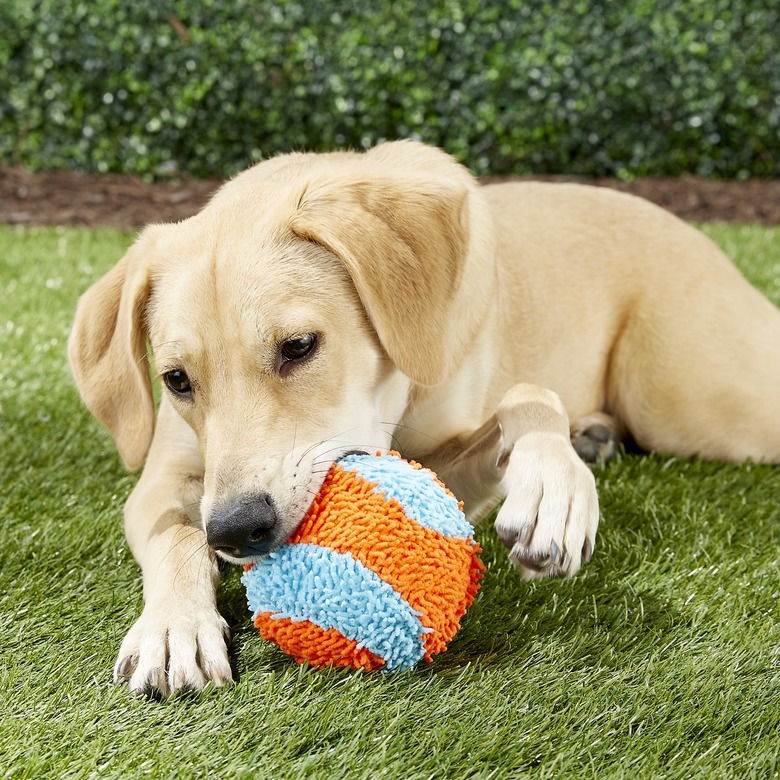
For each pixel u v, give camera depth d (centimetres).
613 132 341
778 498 136
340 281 117
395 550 105
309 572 106
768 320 148
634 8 328
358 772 101
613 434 146
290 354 114
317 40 326
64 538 127
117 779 101
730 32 331
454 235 119
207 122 335
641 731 105
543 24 328
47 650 113
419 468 110
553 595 118
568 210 149
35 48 326
